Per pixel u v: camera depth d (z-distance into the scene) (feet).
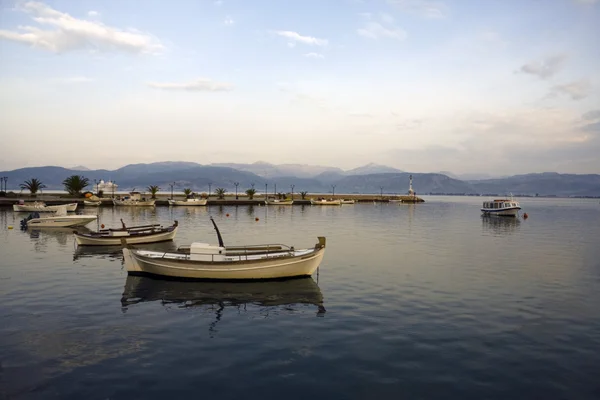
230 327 54.08
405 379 39.52
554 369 42.19
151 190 482.69
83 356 43.93
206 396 35.91
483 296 70.64
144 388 37.19
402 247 135.23
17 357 43.42
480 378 40.01
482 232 193.47
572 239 164.76
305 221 252.42
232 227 206.28
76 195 420.36
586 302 67.51
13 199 352.69
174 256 87.25
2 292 71.00
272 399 35.55
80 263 99.86
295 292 73.05
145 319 57.11
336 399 35.68
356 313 60.49
